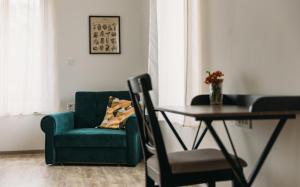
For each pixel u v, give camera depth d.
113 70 5.20
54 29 5.04
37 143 5.04
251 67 2.02
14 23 4.91
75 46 5.11
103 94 4.89
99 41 5.16
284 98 1.42
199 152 1.82
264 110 1.40
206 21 2.64
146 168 1.90
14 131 4.99
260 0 1.91
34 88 4.97
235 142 2.21
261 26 1.91
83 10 5.13
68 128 4.55
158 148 1.57
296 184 1.63
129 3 5.25
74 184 3.34
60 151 4.20
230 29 2.27
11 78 4.90
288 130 1.67
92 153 4.17
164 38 3.54
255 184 1.99
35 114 5.02
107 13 5.20
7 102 4.89
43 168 4.04
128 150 4.11
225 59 2.35
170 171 1.58
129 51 5.24
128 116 4.36
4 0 4.87
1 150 4.96
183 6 2.89
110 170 3.92
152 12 4.04
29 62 4.94
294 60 1.63
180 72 3.07
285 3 1.69
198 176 1.61
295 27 1.62
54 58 5.04
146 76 1.54
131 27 5.25
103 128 4.54
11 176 3.66
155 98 3.94
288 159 1.68
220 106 1.89
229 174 1.64
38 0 4.98
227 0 2.31
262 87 1.91
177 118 3.15
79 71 5.12
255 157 1.97
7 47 4.86
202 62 2.65
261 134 1.90
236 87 2.21
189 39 2.73
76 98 4.88
